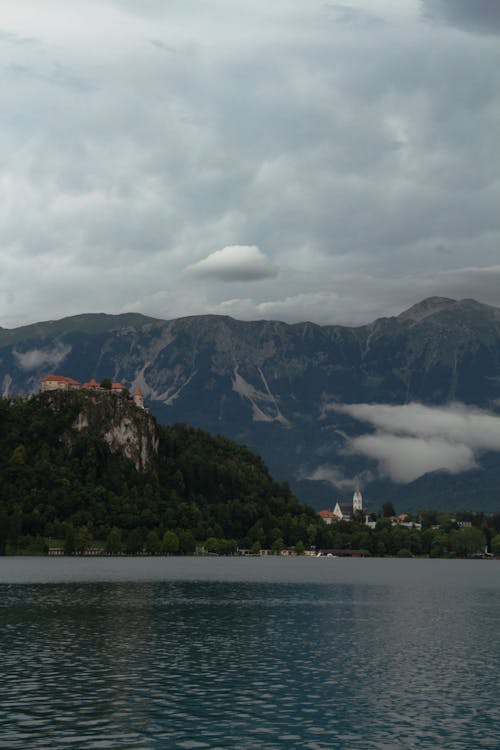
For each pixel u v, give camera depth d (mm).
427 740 79438
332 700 93938
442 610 189875
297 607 192250
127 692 96062
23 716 85500
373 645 133000
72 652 121750
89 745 76562
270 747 77000
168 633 143500
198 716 86438
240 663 115250
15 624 152125
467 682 104062
